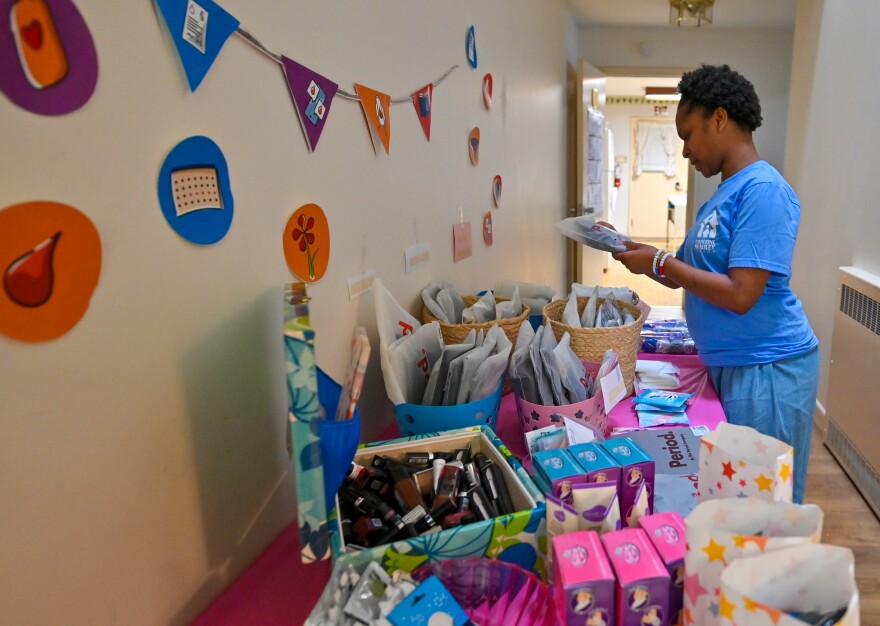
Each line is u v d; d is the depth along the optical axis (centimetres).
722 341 149
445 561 74
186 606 79
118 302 66
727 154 146
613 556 66
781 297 143
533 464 94
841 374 257
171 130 72
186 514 78
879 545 205
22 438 56
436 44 161
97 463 65
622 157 987
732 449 83
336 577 71
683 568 65
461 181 186
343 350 118
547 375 117
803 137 335
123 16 65
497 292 184
